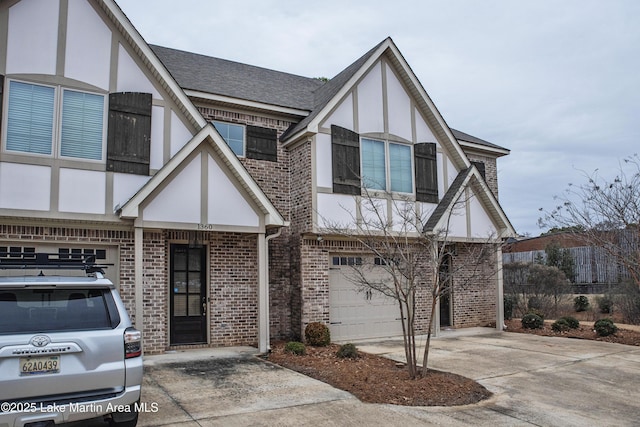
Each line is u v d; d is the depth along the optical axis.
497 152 17.67
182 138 10.87
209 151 10.63
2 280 4.86
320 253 12.55
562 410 6.75
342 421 6.14
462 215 14.17
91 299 5.07
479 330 14.87
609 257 15.70
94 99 10.06
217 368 9.16
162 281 10.57
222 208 10.63
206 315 11.56
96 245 10.13
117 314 5.07
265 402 6.93
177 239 11.35
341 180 12.55
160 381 8.10
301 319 12.12
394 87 13.92
